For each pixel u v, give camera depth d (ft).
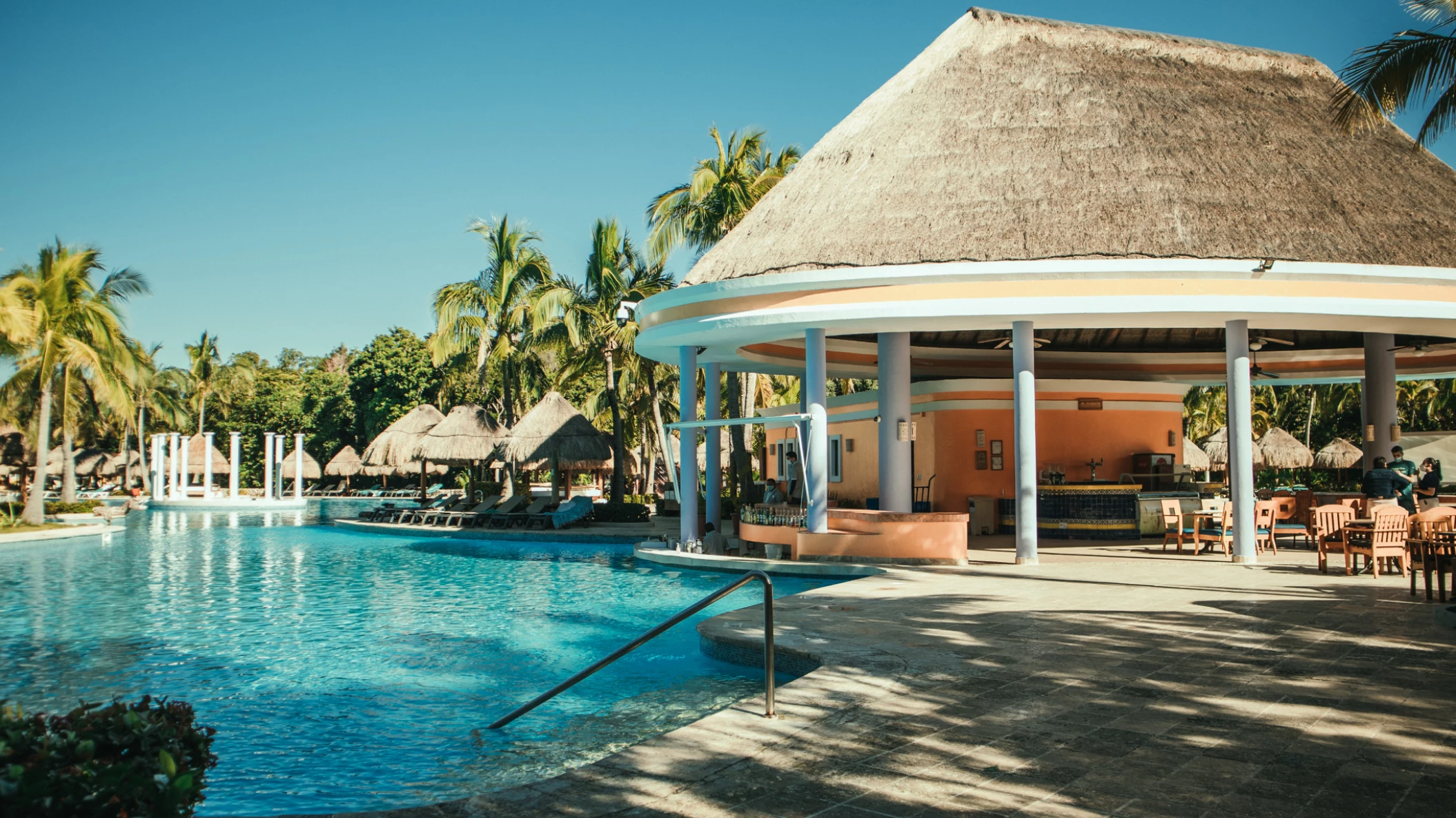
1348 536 43.88
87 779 9.74
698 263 60.34
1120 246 45.75
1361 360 79.87
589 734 23.66
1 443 159.53
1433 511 35.65
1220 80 59.41
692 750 17.60
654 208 100.07
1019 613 33.37
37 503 102.32
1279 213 47.78
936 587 40.75
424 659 33.76
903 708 20.49
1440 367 72.43
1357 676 23.09
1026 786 15.51
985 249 46.65
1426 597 36.19
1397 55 43.47
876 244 48.88
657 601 47.62
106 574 62.44
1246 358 47.32
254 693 28.84
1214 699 21.08
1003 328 50.14
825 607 35.01
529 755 22.15
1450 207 52.21
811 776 16.11
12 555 76.07
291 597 50.37
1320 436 159.84
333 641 37.42
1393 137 58.44
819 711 20.31
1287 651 26.23
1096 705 20.67
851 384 141.90
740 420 54.19
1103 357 82.23
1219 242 45.83
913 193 51.08
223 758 22.26
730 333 53.93
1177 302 45.42
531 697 27.99
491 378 141.90
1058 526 67.72
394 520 103.35
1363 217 48.65
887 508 54.54
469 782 20.44
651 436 164.04
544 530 87.97
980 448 72.38
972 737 18.37
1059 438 73.97
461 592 51.52
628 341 98.89
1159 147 51.03
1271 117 55.93
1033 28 60.49
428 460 110.73
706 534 63.00
